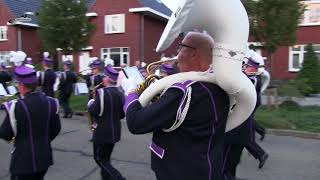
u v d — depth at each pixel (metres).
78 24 19.66
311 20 24.03
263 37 13.84
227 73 2.10
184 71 2.30
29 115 3.73
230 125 2.43
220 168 2.31
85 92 13.80
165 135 2.23
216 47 2.12
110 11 29.34
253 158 7.30
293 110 12.59
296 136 9.71
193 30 2.29
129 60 28.97
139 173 6.20
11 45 34.38
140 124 2.17
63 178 5.89
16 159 3.78
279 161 7.20
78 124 10.78
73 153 7.43
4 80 11.73
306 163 7.09
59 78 11.91
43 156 3.84
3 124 3.72
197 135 2.17
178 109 2.12
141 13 28.56
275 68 24.72
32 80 3.80
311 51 19.70
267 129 10.08
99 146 5.24
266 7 13.38
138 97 2.34
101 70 8.29
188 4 1.98
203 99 2.17
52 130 3.98
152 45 30.06
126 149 7.77
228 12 2.06
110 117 5.21
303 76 19.45
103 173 5.24
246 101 2.29
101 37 29.67
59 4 19.42
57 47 19.84
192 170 2.16
